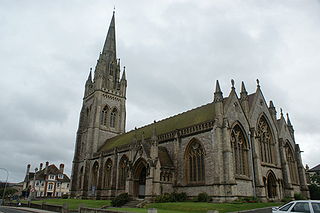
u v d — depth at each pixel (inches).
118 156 2977.4
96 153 3526.1
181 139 2363.4
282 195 2397.9
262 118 2554.1
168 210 1683.1
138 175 2434.8
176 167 2293.3
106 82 4234.7
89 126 3838.6
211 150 2053.4
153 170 2145.7
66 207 2065.7
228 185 1876.2
